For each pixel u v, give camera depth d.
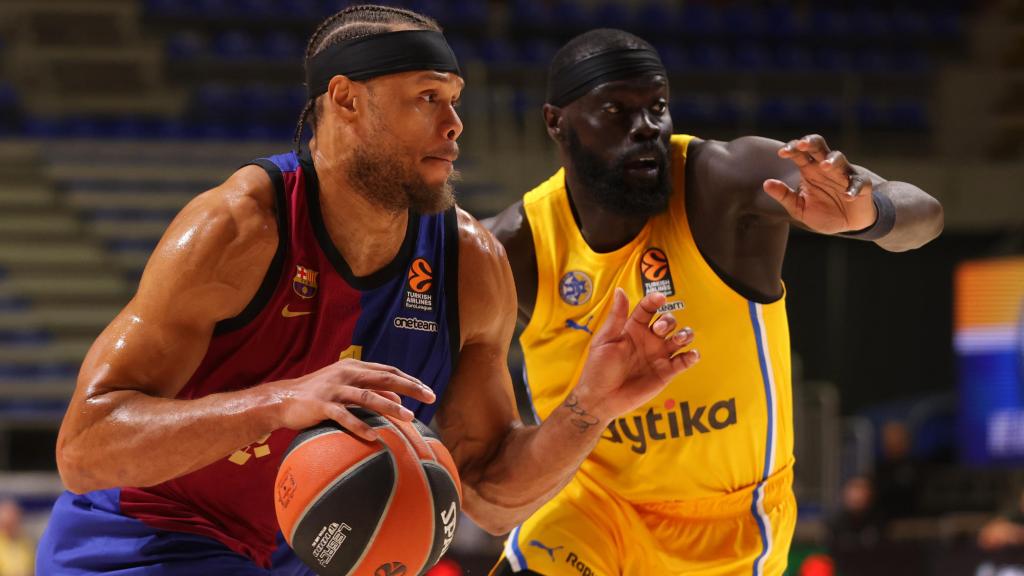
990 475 10.75
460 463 3.18
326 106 2.75
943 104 16.23
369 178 2.71
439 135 2.73
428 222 2.96
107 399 2.51
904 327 13.98
